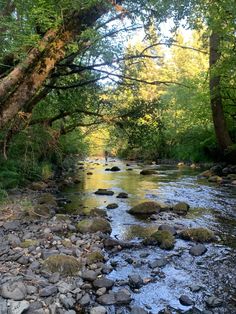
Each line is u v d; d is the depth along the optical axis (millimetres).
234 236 3705
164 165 11883
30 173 7074
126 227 4051
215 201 5449
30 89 3055
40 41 2979
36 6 2965
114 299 2332
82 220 4051
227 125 9922
